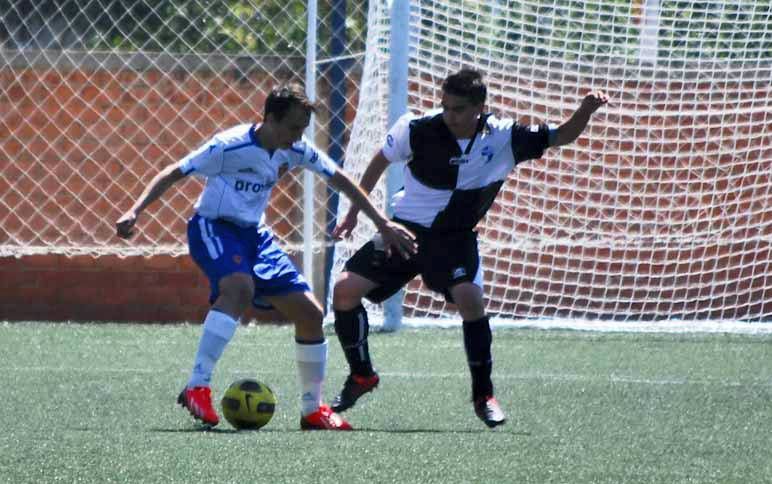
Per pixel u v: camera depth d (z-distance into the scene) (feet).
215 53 123.44
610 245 121.19
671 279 123.75
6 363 89.71
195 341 104.78
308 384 63.41
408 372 87.35
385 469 50.31
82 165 122.42
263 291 63.67
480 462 52.21
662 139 119.96
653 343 107.65
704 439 59.67
